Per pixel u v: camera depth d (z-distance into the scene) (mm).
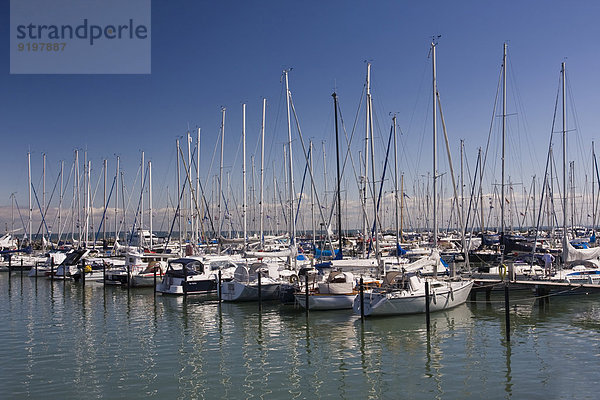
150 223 64312
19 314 32156
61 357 21703
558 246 56469
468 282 31562
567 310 30844
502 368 19422
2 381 18531
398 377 18625
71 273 50812
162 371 19672
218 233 60844
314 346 23156
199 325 28203
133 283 43750
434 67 34500
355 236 78188
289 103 43750
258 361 20938
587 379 18000
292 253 39969
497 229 87125
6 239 83750
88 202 71812
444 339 23953
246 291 34781
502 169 39094
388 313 28109
